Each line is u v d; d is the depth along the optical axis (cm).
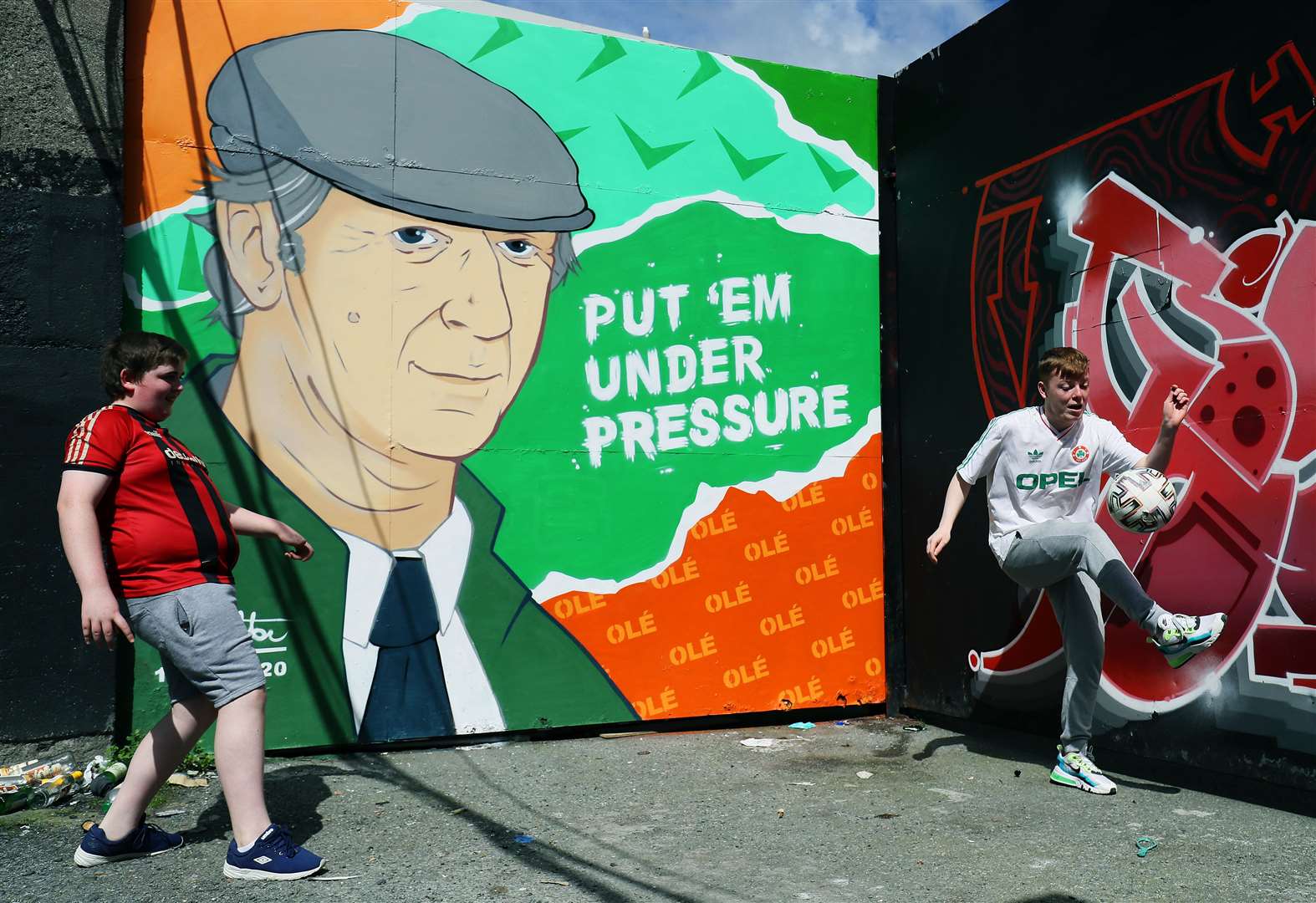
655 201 530
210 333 446
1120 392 443
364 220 474
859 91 580
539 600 495
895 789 402
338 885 288
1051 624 472
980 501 514
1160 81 425
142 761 308
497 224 497
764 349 550
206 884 288
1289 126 371
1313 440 362
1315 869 305
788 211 560
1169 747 414
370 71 478
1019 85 498
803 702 547
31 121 405
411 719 470
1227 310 394
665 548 522
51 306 404
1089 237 459
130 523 297
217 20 453
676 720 525
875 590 570
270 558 450
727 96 549
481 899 277
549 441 502
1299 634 364
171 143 443
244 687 299
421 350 480
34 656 391
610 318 517
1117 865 309
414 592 473
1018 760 455
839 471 565
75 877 293
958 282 534
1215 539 398
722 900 278
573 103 516
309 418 460
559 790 399
